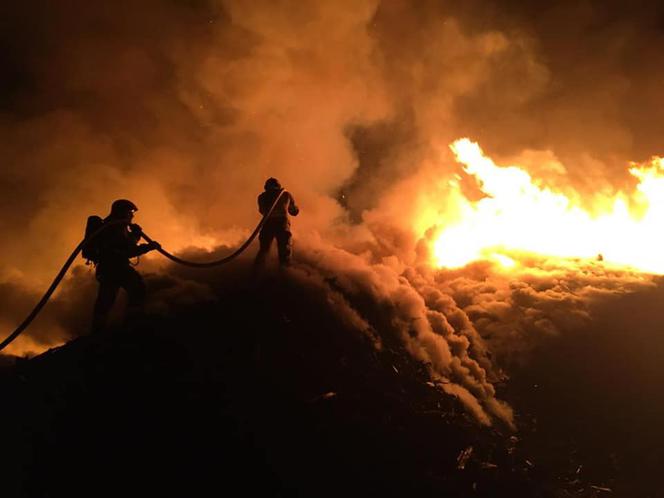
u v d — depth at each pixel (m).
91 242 6.31
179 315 6.80
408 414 6.22
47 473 5.27
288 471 5.27
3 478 5.33
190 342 6.38
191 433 5.45
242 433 5.48
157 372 5.97
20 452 5.51
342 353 6.78
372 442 5.75
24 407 5.94
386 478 5.43
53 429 5.60
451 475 5.69
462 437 6.16
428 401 6.58
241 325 6.76
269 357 6.40
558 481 6.17
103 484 5.11
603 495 6.04
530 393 7.30
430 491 5.42
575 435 6.75
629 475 6.30
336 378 6.40
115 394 5.78
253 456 5.32
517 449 6.50
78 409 5.71
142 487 5.07
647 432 6.73
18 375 6.43
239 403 5.78
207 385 5.88
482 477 5.79
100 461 5.27
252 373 6.15
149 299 7.02
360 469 5.46
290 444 5.51
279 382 6.13
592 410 7.04
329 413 5.91
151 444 5.37
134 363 6.06
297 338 6.75
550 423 6.91
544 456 6.50
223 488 5.08
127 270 6.42
